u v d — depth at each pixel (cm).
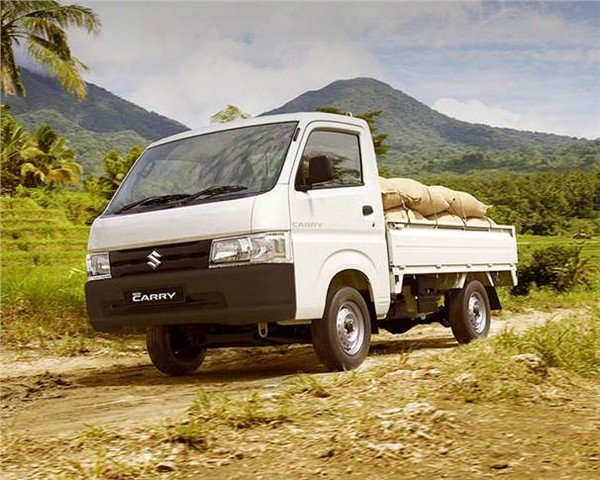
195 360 891
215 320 741
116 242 786
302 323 784
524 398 556
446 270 997
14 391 781
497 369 613
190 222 750
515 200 9775
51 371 968
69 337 1220
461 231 1063
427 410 504
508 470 407
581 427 479
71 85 2580
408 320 1032
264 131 813
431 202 999
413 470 414
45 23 2506
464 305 1050
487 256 1112
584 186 10775
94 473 434
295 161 777
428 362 690
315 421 513
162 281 755
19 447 507
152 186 826
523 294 2453
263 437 485
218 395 636
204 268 742
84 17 2500
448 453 436
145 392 745
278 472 424
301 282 743
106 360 1063
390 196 927
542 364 634
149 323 772
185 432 480
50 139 9694
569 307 1902
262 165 778
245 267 725
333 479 409
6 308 1341
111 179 7669
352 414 520
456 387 575
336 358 787
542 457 424
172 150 855
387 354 988
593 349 749
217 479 420
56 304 1389
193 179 805
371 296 850
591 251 5319
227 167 795
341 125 855
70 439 521
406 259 909
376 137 2814
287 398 583
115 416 616
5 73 2648
